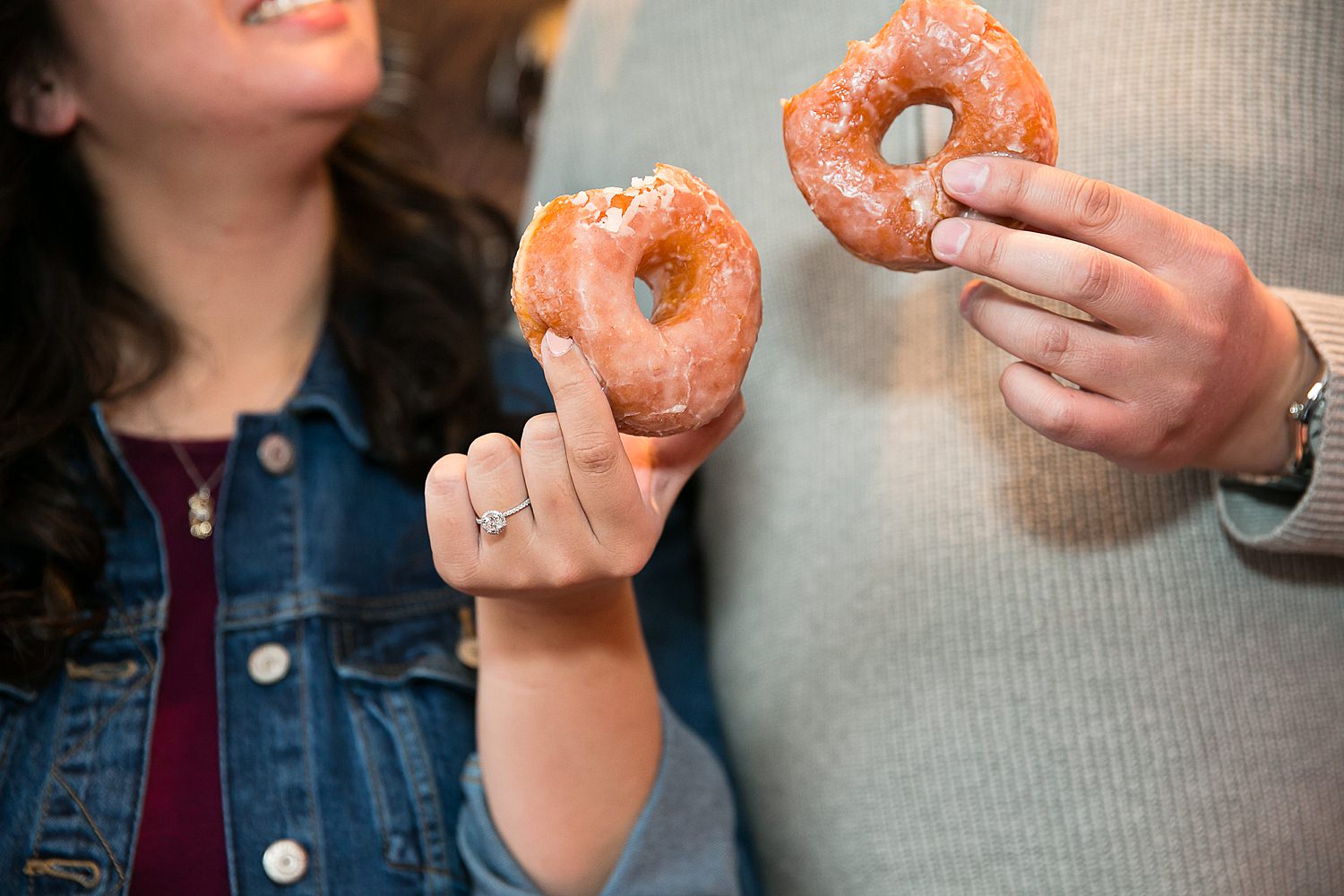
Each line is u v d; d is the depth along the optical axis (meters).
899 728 0.66
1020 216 0.49
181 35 0.62
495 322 0.83
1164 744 0.61
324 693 0.66
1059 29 0.64
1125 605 0.62
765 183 0.73
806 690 0.70
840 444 0.69
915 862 0.65
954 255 0.49
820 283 0.71
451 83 1.06
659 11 0.78
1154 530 0.62
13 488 0.64
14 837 0.61
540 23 1.06
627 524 0.51
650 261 0.50
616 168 0.81
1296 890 0.60
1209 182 0.61
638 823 0.61
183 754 0.64
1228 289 0.50
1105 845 0.61
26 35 0.64
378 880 0.63
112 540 0.66
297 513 0.68
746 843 0.73
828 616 0.69
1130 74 0.62
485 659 0.60
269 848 0.63
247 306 0.71
